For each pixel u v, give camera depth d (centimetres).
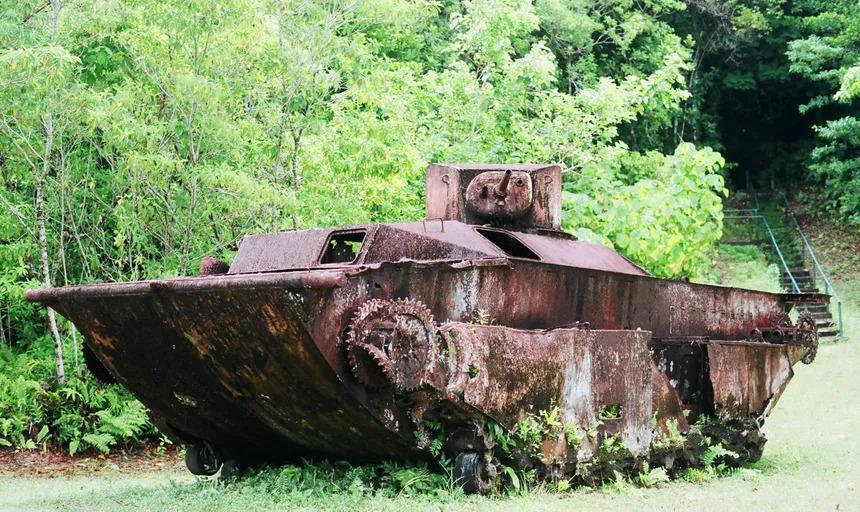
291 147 1557
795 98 3631
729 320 1238
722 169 3628
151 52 1434
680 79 2203
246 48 1471
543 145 2108
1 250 1468
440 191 1098
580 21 2709
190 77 1391
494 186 1070
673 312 1142
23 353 1588
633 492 947
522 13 2109
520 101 2127
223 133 1423
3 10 1416
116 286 902
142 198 1502
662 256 1909
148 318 905
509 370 884
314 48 1497
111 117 1430
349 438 919
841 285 2925
